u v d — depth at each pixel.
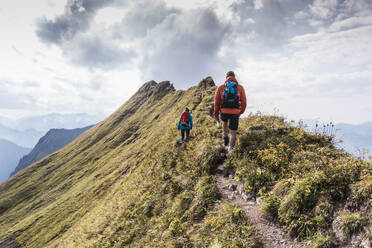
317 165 5.61
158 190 9.32
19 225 57.22
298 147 6.84
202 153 8.95
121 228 9.03
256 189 6.20
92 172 80.19
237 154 7.73
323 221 4.38
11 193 98.75
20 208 82.25
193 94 37.91
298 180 5.35
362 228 3.89
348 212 4.29
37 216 56.03
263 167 6.69
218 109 7.51
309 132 7.38
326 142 6.68
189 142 11.34
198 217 6.35
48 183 95.44
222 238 4.89
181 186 8.34
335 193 4.67
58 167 111.38
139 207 9.23
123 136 103.50
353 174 4.81
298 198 4.92
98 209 18.61
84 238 11.61
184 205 7.11
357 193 4.36
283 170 6.10
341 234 4.09
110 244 8.44
